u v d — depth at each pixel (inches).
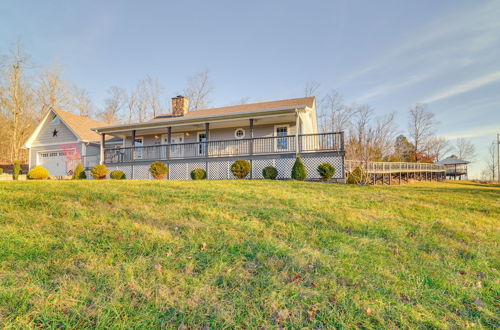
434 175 1007.6
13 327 71.1
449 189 385.7
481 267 116.9
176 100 687.7
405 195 283.6
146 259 111.3
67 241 128.1
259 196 239.5
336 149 437.7
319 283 97.4
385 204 229.5
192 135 639.8
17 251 117.0
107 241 129.0
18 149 1067.3
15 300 82.0
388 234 153.0
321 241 138.2
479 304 88.9
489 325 78.5
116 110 1477.6
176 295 87.4
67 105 1247.5
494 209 231.3
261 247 125.9
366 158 569.9
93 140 725.9
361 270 108.4
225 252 120.1
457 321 79.5
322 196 254.1
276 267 108.0
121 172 533.0
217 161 502.3
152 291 89.4
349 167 538.0
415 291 95.0
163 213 176.1
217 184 314.8
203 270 104.3
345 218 177.5
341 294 90.5
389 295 91.7
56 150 745.0
